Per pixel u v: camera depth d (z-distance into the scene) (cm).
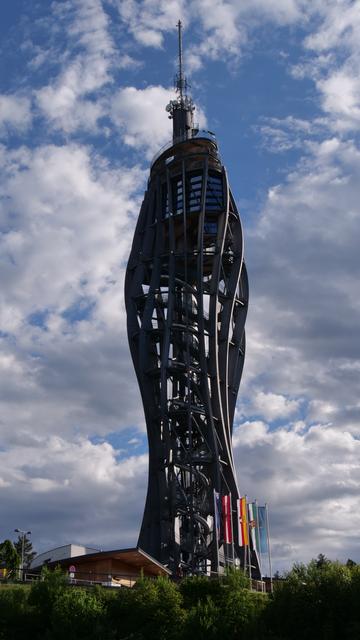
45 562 8188
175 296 12306
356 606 5191
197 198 12456
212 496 11106
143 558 7981
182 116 13862
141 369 11719
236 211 12606
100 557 7962
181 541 11062
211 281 11969
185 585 6159
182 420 11775
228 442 11494
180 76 14262
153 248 12544
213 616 5484
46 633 5550
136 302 12294
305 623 5294
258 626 5369
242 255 12350
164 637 5500
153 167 13262
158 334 11969
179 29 14625
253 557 10850
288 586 5591
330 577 5494
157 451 11438
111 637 5444
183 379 11956
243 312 12338
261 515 10794
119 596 5909
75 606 5675
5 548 8206
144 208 12875
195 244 12575
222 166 12662
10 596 5956
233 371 11962
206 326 11906
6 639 5631
